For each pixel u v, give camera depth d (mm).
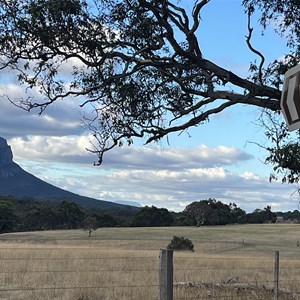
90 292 13742
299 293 14719
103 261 25422
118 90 10188
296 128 3760
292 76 3844
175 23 9336
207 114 9742
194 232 105250
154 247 66688
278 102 8977
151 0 9219
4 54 9445
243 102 9242
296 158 8773
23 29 8984
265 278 20656
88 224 98250
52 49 9430
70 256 28500
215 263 29000
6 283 15977
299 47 9516
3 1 8898
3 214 114688
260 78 9047
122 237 91625
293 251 66688
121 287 14297
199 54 9438
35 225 119812
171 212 147375
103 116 10492
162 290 5750
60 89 10094
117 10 9516
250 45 9242
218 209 136500
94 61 9773
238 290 15148
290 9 9523
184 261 29750
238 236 97875
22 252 30125
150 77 10508
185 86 10391
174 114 10391
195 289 15039
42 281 16453
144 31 9625
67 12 8797
